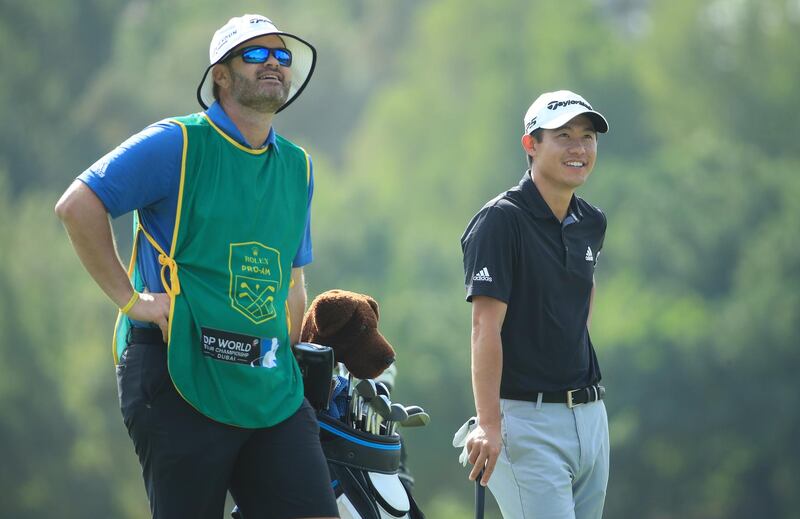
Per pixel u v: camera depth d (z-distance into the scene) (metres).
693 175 189.12
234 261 14.72
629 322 157.00
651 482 151.75
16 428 134.88
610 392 153.12
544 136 17.28
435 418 144.50
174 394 14.56
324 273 181.00
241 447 14.93
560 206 17.52
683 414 152.12
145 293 14.56
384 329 152.75
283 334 15.14
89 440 139.25
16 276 149.12
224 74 15.12
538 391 17.31
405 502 16.92
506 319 17.31
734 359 153.00
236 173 14.87
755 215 180.12
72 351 145.12
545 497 17.20
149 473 14.73
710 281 177.50
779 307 154.25
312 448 15.04
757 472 152.00
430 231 196.75
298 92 15.94
